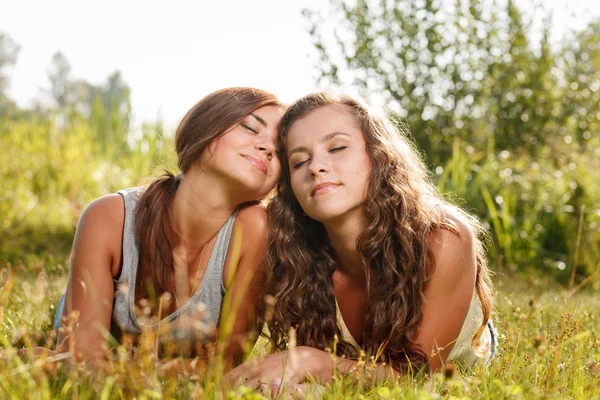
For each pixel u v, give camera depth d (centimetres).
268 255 297
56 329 291
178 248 293
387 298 283
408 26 935
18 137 1052
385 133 291
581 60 978
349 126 281
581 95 966
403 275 282
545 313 372
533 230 786
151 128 969
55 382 204
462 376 252
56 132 1045
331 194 272
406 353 279
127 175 973
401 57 935
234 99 282
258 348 310
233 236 297
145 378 191
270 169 289
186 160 284
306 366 243
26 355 260
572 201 812
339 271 305
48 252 706
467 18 941
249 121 282
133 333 296
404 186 285
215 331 304
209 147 280
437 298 283
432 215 287
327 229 292
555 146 964
